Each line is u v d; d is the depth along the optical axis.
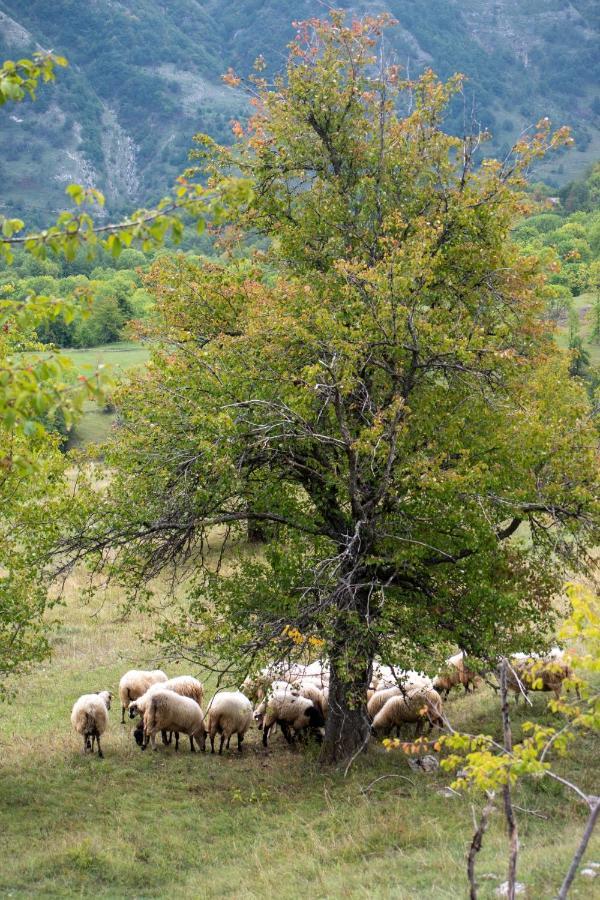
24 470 10.37
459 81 20.42
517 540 19.38
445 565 18.00
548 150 19.23
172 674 25.53
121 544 17.05
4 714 22.02
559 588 17.80
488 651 17.16
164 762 18.66
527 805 15.34
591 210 186.12
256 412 16.77
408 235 19.61
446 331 17.80
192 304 20.02
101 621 30.12
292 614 16.94
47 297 9.93
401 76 20.77
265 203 20.47
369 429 16.03
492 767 7.89
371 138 21.14
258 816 15.95
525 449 17.42
